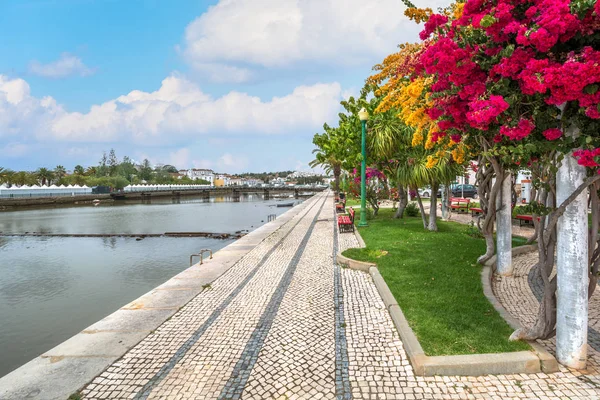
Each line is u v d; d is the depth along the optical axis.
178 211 40.88
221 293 5.99
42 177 80.19
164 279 10.89
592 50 2.36
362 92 14.23
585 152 2.58
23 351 6.02
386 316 4.63
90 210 43.38
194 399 2.97
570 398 2.83
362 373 3.30
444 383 3.09
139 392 3.11
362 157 12.80
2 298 9.09
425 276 6.02
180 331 4.42
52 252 15.72
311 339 4.05
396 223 13.53
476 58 2.98
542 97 2.79
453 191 28.91
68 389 3.18
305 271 7.27
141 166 116.44
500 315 4.29
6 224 27.70
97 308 8.30
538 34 2.35
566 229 3.18
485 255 6.74
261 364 3.52
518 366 3.21
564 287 3.24
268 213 37.03
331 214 20.70
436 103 3.47
